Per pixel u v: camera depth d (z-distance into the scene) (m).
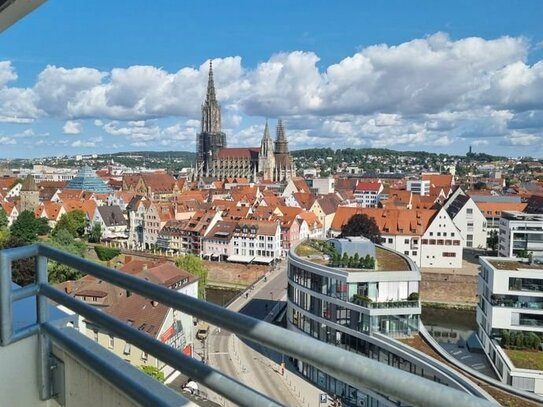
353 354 1.83
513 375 34.44
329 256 41.69
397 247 80.75
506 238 72.56
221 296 76.69
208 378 2.42
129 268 56.50
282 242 89.56
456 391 1.50
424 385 1.56
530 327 41.25
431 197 118.94
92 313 3.18
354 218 79.44
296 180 143.12
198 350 38.72
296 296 40.50
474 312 67.12
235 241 87.62
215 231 89.38
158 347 2.73
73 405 3.51
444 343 52.69
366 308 33.50
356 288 35.09
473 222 93.06
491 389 23.41
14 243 68.38
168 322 30.33
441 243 79.19
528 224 69.62
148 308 31.28
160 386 2.82
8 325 3.44
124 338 2.95
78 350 3.28
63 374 3.56
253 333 2.17
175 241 92.81
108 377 3.01
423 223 81.50
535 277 41.41
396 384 1.63
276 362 37.31
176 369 2.61
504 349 38.88
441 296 70.00
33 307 3.95
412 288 35.66
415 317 34.03
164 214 97.38
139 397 2.77
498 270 42.28
